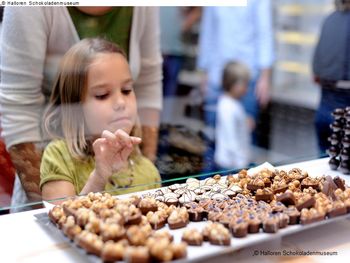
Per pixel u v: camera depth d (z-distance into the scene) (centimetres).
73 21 118
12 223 90
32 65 113
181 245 72
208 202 93
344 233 90
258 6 240
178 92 209
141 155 122
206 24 224
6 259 77
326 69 192
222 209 91
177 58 211
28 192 101
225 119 222
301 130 221
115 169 107
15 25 112
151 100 141
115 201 90
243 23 238
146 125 136
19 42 112
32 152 108
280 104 250
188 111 208
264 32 243
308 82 251
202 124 210
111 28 124
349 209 89
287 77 264
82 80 113
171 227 85
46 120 112
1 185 103
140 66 137
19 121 110
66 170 106
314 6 255
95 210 86
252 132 229
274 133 223
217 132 211
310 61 254
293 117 230
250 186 100
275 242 84
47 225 88
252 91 246
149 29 137
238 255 81
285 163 127
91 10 119
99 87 115
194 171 120
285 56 260
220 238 77
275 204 90
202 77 226
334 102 187
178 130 154
